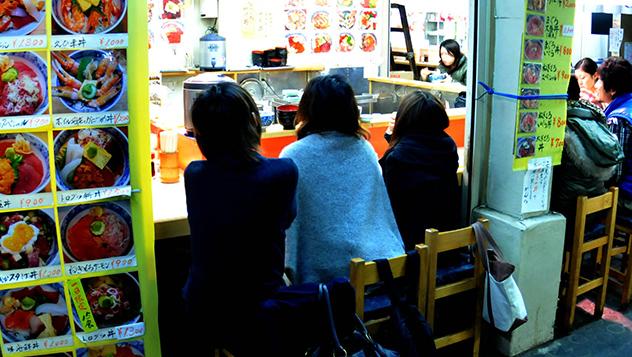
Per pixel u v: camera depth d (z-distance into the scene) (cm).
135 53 185
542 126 259
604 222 311
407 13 626
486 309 246
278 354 177
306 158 214
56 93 183
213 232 180
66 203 189
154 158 280
